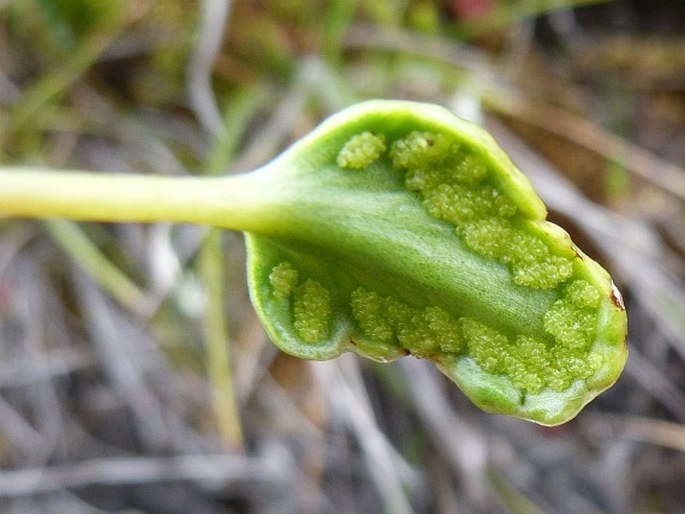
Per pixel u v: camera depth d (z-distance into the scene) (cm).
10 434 13
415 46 13
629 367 14
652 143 14
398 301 6
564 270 6
